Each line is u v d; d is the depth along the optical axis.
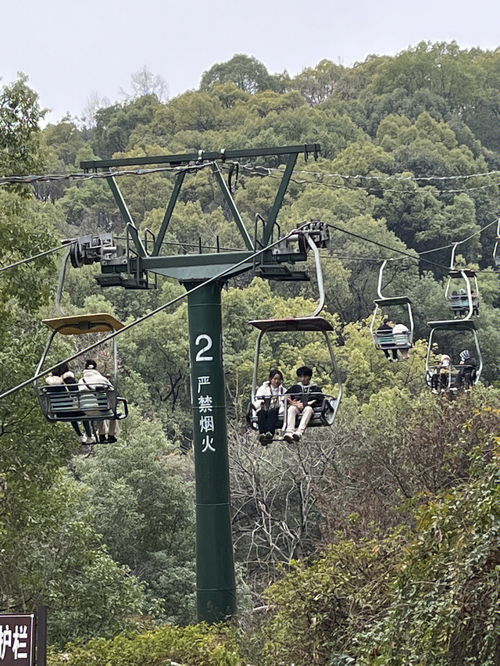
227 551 32.53
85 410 27.03
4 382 35.91
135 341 93.56
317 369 88.38
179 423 90.62
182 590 52.25
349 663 23.20
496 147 172.75
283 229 114.12
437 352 105.31
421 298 107.75
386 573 24.33
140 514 53.53
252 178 132.75
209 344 33.09
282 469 58.25
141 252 33.28
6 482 37.91
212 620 31.98
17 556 38.84
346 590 25.19
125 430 61.44
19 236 35.56
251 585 54.06
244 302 94.19
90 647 28.38
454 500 20.08
